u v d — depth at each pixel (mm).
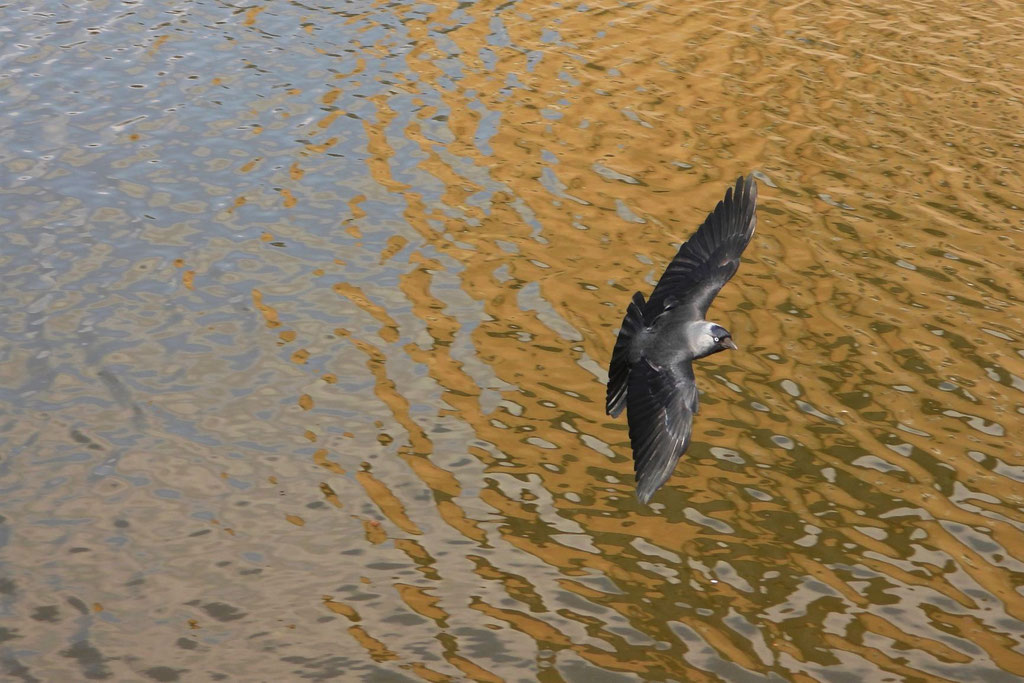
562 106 17156
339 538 9797
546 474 10508
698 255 5980
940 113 17125
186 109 16797
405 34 19609
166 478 10414
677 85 17906
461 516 10031
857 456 10711
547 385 11578
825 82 18078
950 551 9719
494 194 14828
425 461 10625
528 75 18125
